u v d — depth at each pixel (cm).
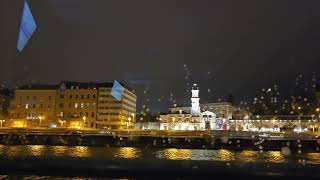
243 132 9888
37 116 14538
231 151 8100
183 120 15638
